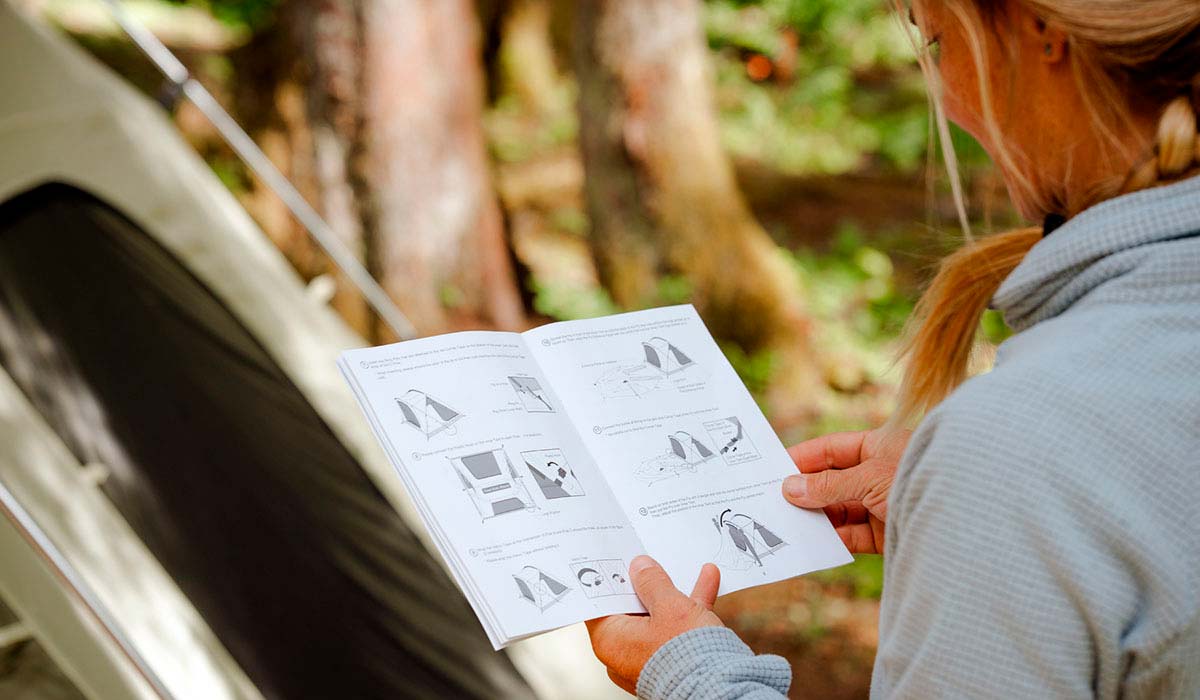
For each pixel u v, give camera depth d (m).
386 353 1.32
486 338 1.38
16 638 2.04
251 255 3.31
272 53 6.80
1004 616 0.82
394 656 2.62
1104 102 0.88
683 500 1.33
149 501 2.49
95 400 2.60
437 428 1.27
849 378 5.82
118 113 3.28
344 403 3.10
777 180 6.95
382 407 1.27
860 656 4.52
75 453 2.46
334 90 5.85
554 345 1.44
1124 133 0.89
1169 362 0.83
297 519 2.73
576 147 6.95
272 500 2.73
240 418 2.85
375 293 3.68
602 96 5.98
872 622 4.64
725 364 1.49
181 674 2.22
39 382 2.54
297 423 2.96
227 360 2.96
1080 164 0.92
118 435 2.57
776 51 7.49
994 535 0.82
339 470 2.93
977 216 3.53
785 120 7.28
